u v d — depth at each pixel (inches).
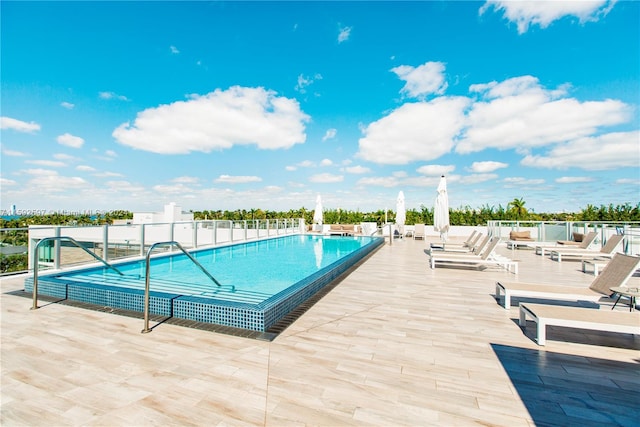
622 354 109.9
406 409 77.3
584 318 115.2
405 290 203.0
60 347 111.8
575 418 74.1
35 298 156.7
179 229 399.2
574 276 256.8
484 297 186.4
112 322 138.3
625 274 145.9
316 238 628.7
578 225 450.6
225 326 134.6
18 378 90.4
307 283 182.9
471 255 293.3
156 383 88.2
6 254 222.4
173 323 137.7
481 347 115.2
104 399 80.4
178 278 249.4
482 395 83.9
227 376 92.4
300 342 118.3
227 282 240.5
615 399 81.9
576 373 96.1
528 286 167.0
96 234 270.5
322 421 72.4
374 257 363.9
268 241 568.1
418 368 98.6
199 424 70.9
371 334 127.0
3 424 70.6
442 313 155.3
